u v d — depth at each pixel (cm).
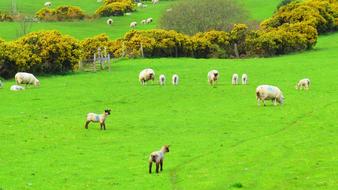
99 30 12812
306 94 6388
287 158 3922
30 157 4088
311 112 5450
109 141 4544
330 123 5000
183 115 5522
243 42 10719
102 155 4122
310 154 4009
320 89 6675
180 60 9512
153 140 4569
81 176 3600
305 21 11512
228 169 3681
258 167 3709
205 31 11575
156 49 10138
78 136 4706
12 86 6819
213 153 4122
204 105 5972
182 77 7744
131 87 7000
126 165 3847
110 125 5122
